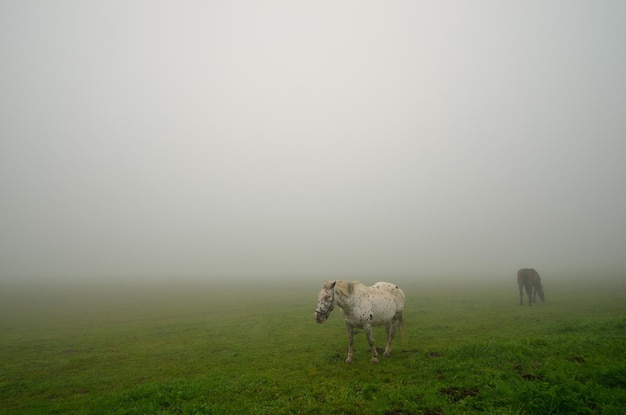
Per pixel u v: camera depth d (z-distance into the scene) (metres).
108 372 13.12
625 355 9.94
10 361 15.42
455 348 12.30
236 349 15.50
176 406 8.64
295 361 12.54
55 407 9.60
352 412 7.88
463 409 7.57
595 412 6.97
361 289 11.70
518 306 25.17
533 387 7.91
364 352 13.12
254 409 8.16
